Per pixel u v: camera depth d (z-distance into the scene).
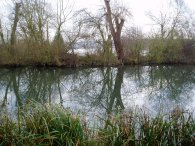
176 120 5.01
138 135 4.88
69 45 28.55
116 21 30.48
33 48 28.00
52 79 22.59
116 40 30.75
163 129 4.85
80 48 29.14
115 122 4.96
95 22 28.39
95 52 29.41
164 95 15.02
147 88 18.28
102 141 4.59
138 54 32.28
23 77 23.39
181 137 4.85
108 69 29.73
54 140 4.41
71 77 23.94
